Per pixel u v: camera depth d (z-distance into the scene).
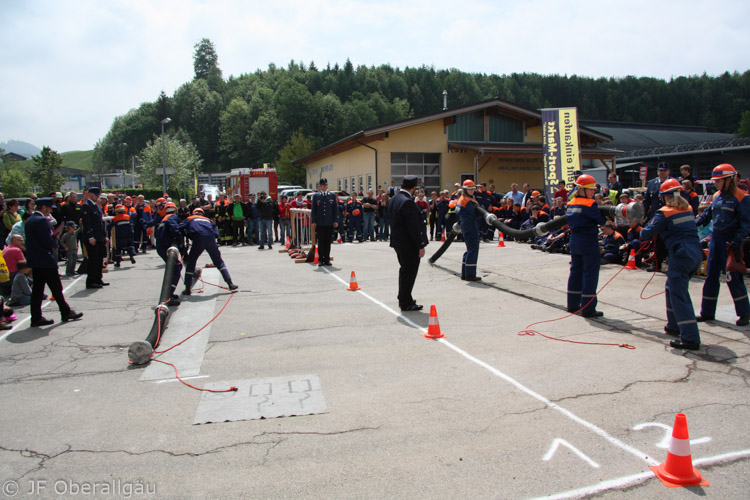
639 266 10.91
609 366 5.34
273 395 4.75
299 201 16.00
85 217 10.10
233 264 13.07
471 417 4.21
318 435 3.95
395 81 124.12
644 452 3.64
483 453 3.65
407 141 28.11
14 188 63.16
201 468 3.52
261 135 95.06
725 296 8.30
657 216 5.94
